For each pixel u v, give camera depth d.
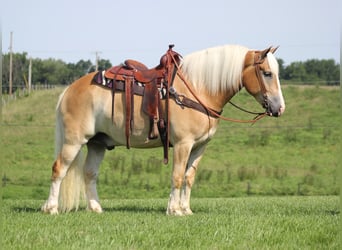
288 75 91.06
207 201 16.12
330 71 91.12
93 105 10.28
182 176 10.01
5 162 39.12
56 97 60.59
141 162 37.56
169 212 10.00
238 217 9.41
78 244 7.02
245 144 45.69
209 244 7.22
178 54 10.27
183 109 9.90
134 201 16.11
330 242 7.54
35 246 6.91
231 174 36.03
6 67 77.12
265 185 33.56
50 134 48.25
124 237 7.46
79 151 10.49
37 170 37.53
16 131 48.34
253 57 10.09
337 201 15.06
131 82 10.13
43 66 95.56
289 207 12.59
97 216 9.74
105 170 36.09
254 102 55.19
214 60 10.06
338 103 57.34
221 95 10.13
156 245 7.11
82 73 101.44
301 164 40.31
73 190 10.48
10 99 60.31
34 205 12.87
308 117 54.12
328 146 44.84
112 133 10.38
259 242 7.39
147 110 9.98
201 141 10.16
